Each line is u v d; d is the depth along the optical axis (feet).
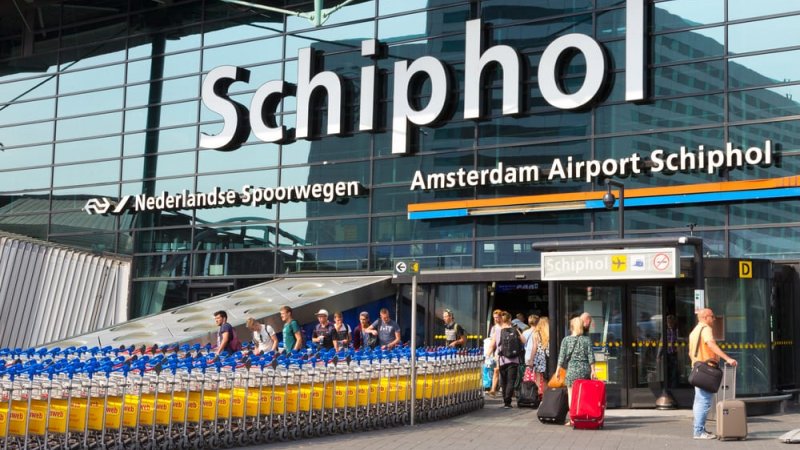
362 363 51.31
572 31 78.74
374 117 86.84
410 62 85.71
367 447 43.98
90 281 99.71
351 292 81.00
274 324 76.07
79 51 106.42
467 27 82.28
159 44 101.24
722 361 56.59
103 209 101.30
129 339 75.25
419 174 83.35
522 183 79.30
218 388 44.19
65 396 38.45
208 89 95.91
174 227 97.66
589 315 58.59
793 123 69.62
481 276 79.46
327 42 90.94
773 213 69.56
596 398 51.85
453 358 59.16
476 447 44.04
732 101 72.13
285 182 91.56
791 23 70.64
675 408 62.08
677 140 73.72
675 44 74.74
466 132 82.48
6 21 111.45
